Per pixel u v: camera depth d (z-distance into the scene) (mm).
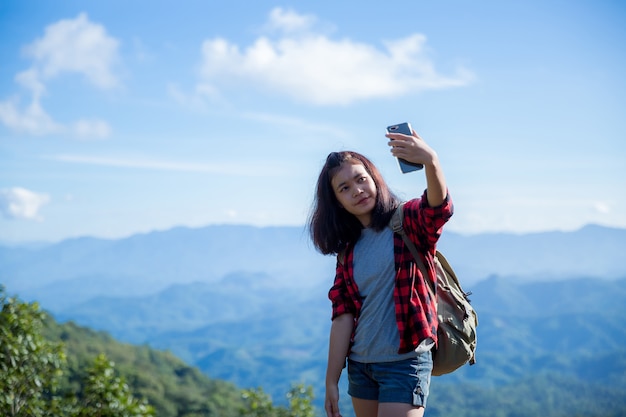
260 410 12430
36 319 7738
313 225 2670
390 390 2396
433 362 2553
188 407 68562
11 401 7133
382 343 2441
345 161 2572
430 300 2473
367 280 2510
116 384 8039
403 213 2486
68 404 7875
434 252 2496
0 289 7438
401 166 2324
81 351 73875
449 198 2359
